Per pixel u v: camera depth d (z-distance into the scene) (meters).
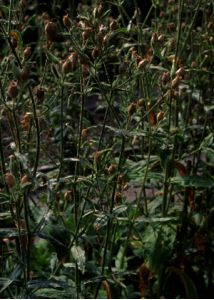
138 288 1.28
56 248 0.86
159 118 0.96
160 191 1.26
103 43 0.88
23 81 0.74
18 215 0.79
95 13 0.92
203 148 1.15
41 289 0.89
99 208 0.96
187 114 1.19
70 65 0.83
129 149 1.27
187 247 1.27
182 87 1.12
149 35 1.30
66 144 1.25
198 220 1.30
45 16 1.21
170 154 1.15
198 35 1.32
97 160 0.89
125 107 0.95
